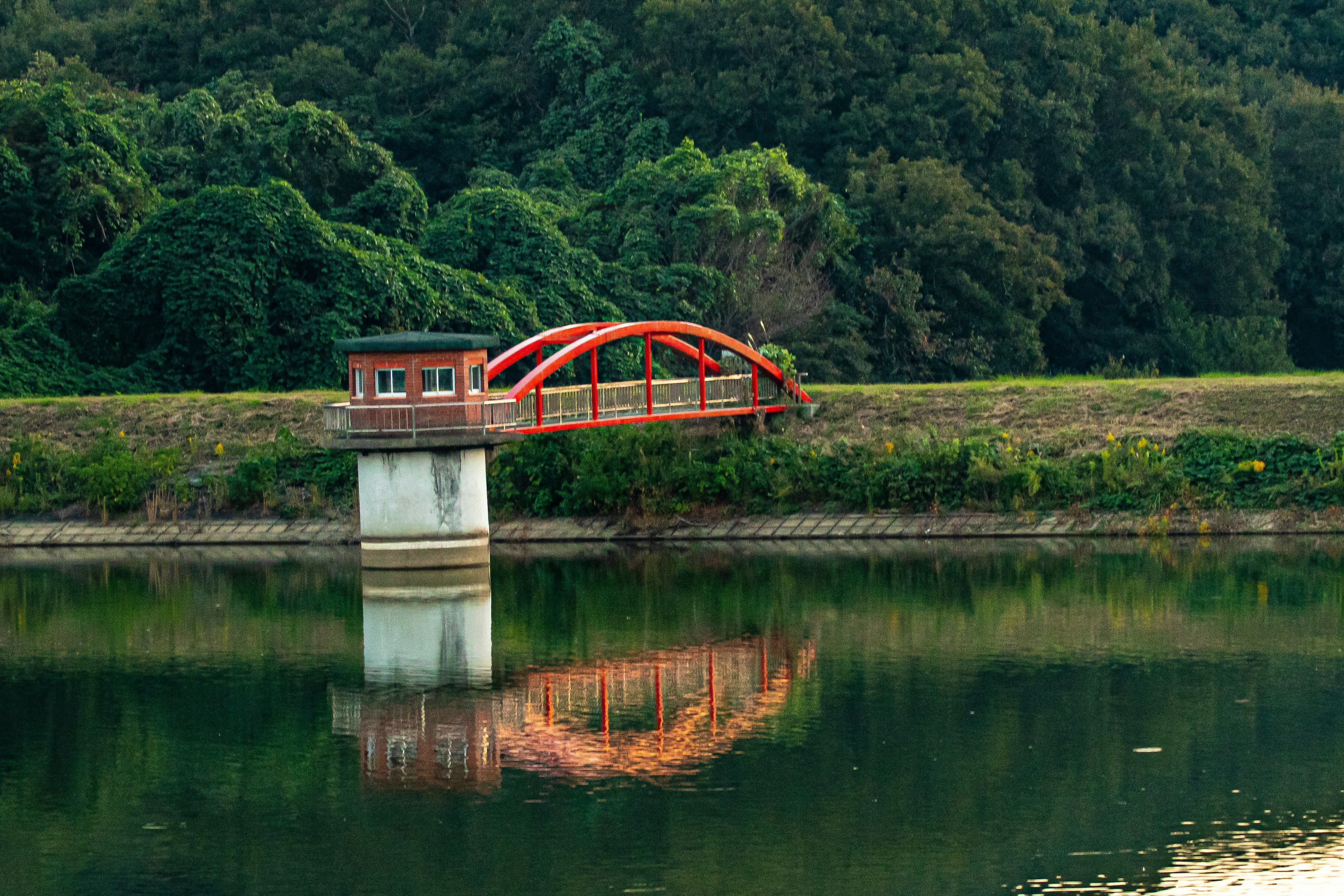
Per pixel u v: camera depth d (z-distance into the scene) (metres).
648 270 67.62
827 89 82.94
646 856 20.69
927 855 20.66
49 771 24.50
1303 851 20.67
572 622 35.22
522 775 24.12
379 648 32.97
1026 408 50.53
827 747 25.33
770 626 34.62
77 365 56.88
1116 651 31.64
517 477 48.41
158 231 58.19
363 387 38.38
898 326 76.75
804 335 72.19
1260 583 38.34
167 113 76.69
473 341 38.44
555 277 64.88
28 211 63.84
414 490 38.75
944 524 46.72
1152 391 50.53
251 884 19.89
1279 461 46.84
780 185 73.88
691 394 47.00
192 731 26.64
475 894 19.52
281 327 58.22
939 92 82.00
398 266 59.66
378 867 20.41
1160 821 21.77
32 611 37.12
